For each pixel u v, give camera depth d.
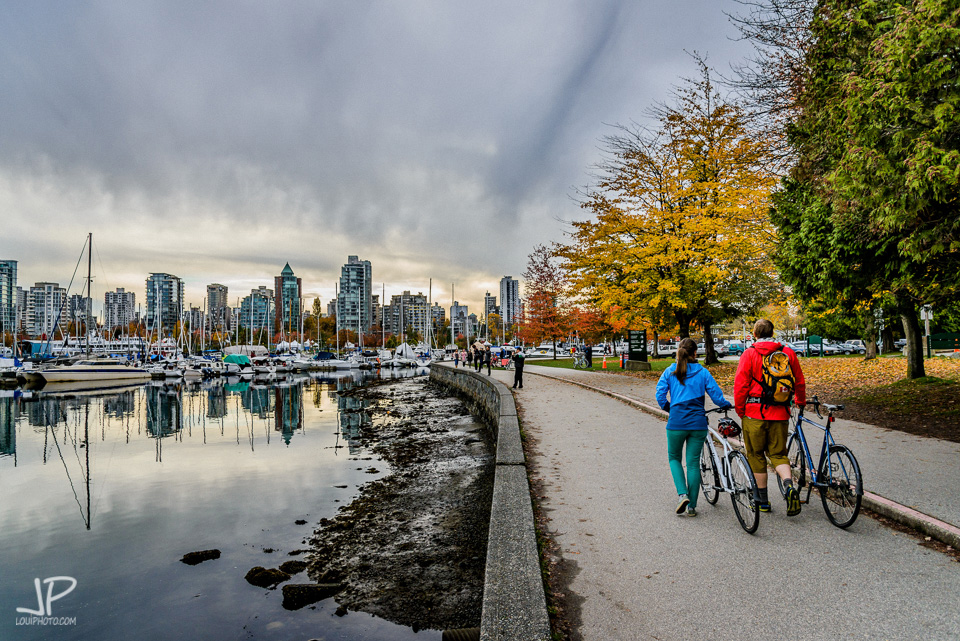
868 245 10.52
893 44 7.13
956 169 6.56
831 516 5.55
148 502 11.47
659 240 22.95
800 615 3.73
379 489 11.54
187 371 62.69
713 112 23.88
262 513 10.27
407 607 6.08
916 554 4.73
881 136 7.68
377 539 8.40
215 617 6.21
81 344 90.88
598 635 3.54
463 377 33.25
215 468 14.74
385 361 82.75
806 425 10.52
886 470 6.98
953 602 3.87
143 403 34.53
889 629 3.53
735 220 23.28
